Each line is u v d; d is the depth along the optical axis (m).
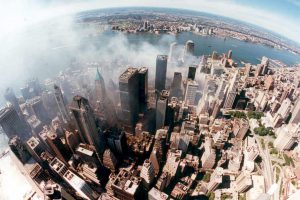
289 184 167.12
